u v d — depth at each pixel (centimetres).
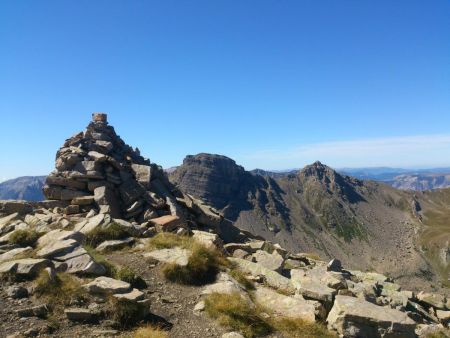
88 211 3183
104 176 3509
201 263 2181
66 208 3152
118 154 4031
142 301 1648
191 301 1891
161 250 2372
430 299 2992
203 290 2008
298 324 1761
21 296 1641
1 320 1467
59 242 2092
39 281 1691
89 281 1797
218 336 1599
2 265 1853
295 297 2059
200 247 2316
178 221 3072
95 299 1667
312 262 3438
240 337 1564
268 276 2317
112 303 1616
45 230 2553
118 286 1714
